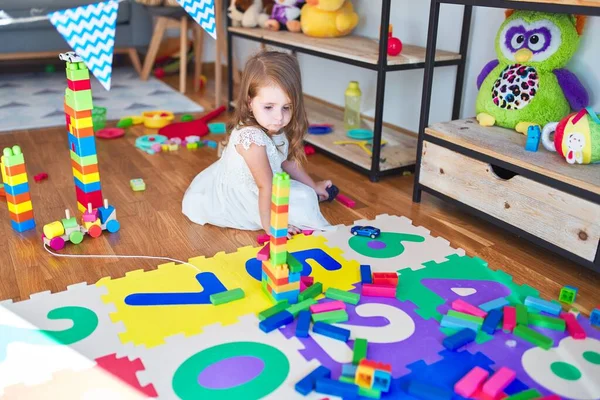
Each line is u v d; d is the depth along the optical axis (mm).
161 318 1125
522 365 1021
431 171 1637
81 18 991
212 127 2373
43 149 2070
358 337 1087
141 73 3234
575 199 1252
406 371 996
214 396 930
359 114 2328
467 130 1605
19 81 3066
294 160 1563
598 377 999
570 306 1212
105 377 965
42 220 1527
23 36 2938
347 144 2090
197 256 1373
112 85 3051
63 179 1804
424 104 1615
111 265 1319
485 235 1521
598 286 1290
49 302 1167
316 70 2748
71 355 1015
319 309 1143
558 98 1529
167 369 987
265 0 2506
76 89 1333
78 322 1105
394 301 1206
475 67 1964
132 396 926
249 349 1044
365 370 918
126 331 1083
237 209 1508
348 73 2525
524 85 1555
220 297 1174
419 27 2139
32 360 1000
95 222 1433
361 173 1949
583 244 1259
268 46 2982
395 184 1865
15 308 1145
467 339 1069
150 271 1294
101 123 2328
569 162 1339
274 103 1358
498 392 932
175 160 2020
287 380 970
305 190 1505
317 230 1512
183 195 1727
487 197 1479
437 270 1336
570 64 1661
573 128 1316
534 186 1341
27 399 912
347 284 1269
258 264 1344
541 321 1132
